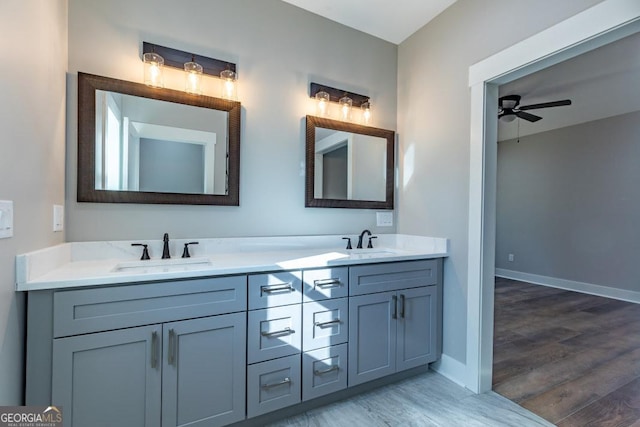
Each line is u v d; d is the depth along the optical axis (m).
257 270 1.54
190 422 1.40
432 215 2.30
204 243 1.90
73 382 1.20
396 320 2.00
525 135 5.16
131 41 1.73
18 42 1.07
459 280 2.08
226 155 1.96
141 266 1.64
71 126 1.58
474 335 1.96
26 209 1.15
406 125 2.56
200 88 1.90
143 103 1.75
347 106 2.40
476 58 1.98
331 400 1.83
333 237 2.33
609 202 4.24
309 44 2.27
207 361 1.44
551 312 3.57
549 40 1.58
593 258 4.39
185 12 1.87
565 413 1.74
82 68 1.62
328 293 1.75
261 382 1.57
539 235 5.01
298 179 2.22
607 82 3.19
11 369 1.06
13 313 1.07
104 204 1.67
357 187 2.44
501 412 1.75
